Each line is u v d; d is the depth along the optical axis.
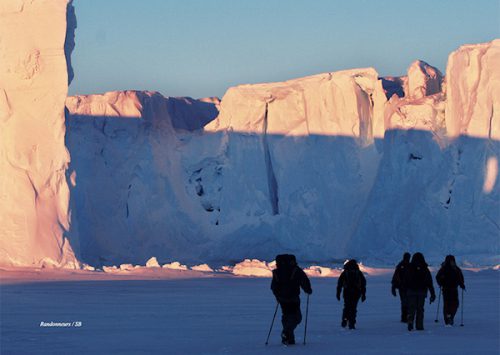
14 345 23.84
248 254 103.06
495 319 33.38
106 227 102.69
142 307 38.31
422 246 94.12
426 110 96.94
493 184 92.19
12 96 74.19
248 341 25.19
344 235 101.00
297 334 27.56
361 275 29.36
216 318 33.31
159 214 105.31
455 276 30.72
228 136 107.12
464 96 94.88
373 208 97.50
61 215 73.81
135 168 105.94
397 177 96.75
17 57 73.94
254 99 106.62
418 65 103.94
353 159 102.75
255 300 43.31
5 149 73.50
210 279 65.56
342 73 104.44
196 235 104.94
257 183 105.31
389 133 98.56
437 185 94.62
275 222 103.25
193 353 22.14
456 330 28.83
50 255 72.06
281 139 105.25
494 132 93.06
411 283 28.70
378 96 104.12
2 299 42.00
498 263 87.19
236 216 104.94
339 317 34.78
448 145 95.25
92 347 23.44
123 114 107.81
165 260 103.12
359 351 22.41
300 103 105.50
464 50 95.38
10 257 71.38
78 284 55.22
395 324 31.34
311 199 102.75
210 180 107.19
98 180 103.56
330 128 103.88
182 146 109.06
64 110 75.12
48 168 73.94
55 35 74.56
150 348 23.25
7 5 74.50
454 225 93.00
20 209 72.44
